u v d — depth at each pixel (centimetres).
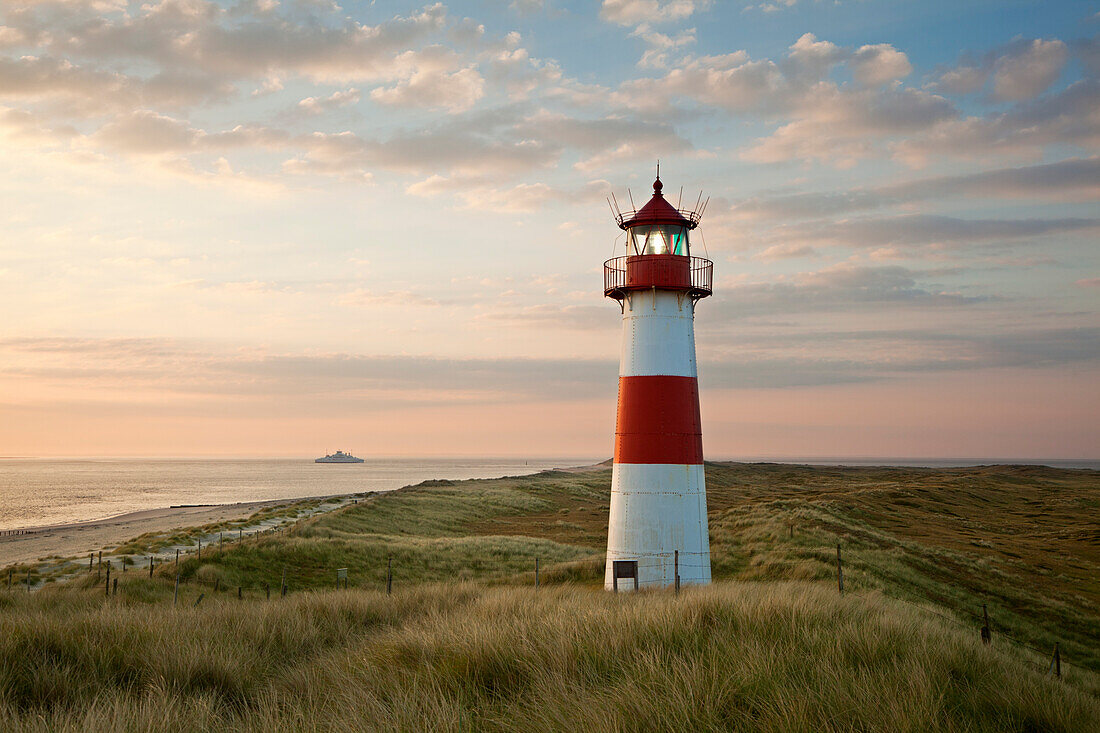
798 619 988
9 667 855
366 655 963
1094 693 1719
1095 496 9744
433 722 608
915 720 608
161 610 1454
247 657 1005
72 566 3797
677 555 2138
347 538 4375
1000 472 15638
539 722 613
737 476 12338
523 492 9619
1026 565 4178
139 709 684
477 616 1220
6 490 19775
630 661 779
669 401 2247
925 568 3262
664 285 2252
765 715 614
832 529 3769
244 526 6094
